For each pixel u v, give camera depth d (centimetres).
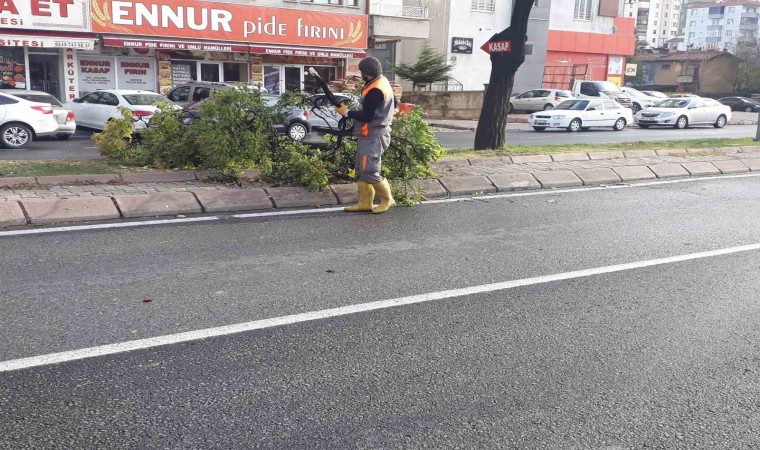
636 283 584
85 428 332
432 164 1109
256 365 405
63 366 395
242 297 517
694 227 797
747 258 670
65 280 542
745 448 333
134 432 330
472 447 327
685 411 368
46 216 718
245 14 2777
